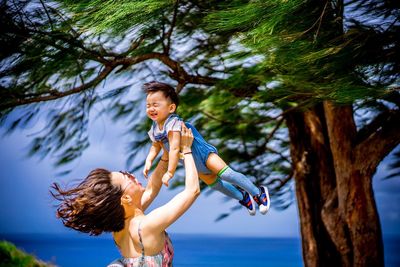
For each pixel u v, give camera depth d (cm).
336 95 436
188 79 630
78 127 645
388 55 421
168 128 292
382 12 414
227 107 700
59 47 488
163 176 289
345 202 685
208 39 611
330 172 736
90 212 267
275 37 404
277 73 495
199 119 775
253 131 841
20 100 547
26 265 823
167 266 274
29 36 473
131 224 274
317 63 431
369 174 679
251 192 318
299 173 751
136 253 272
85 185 272
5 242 863
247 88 652
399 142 659
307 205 736
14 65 494
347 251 689
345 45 406
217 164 307
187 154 289
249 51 484
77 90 570
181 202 272
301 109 656
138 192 276
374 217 679
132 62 572
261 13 380
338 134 683
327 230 705
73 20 445
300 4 381
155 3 400
